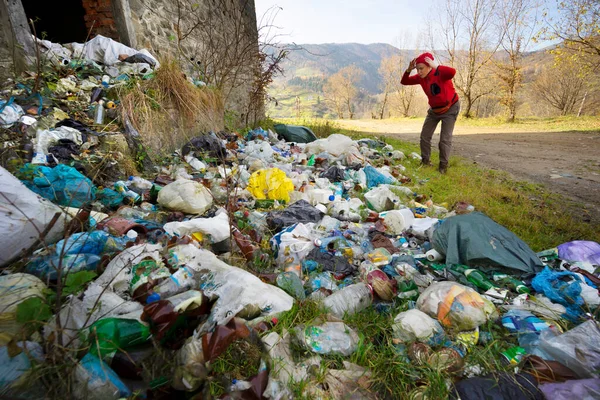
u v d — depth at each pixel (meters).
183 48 6.50
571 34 13.66
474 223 2.53
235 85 8.21
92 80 4.21
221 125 6.15
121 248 2.01
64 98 3.75
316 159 5.38
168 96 4.48
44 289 1.51
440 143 5.85
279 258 2.46
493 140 11.40
